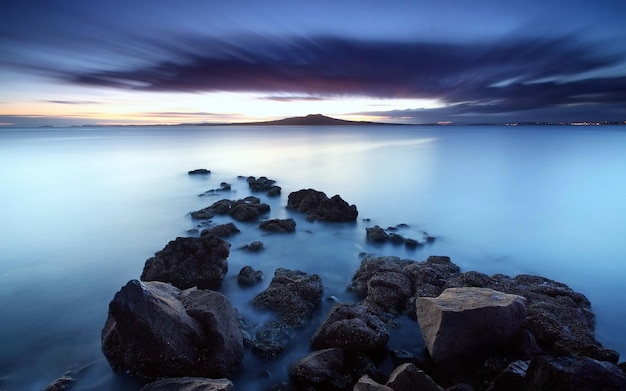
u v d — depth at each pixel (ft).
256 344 36.78
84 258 65.67
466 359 32.91
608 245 73.00
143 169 176.24
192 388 27.48
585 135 514.27
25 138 437.58
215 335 32.96
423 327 35.78
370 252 66.03
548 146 312.50
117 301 31.24
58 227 83.56
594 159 214.28
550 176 156.87
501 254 67.92
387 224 86.53
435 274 48.62
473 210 100.99
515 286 46.44
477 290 37.99
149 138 450.30
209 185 134.51
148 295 32.76
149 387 28.68
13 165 187.01
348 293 49.37
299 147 317.22
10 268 61.16
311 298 45.37
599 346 35.01
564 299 42.91
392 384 28.32
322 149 297.12
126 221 87.81
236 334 34.78
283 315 41.83
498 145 332.39
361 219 87.40
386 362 34.88
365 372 32.17
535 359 27.32
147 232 79.77
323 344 35.68
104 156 231.71
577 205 107.24
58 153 247.50
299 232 75.66
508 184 139.64
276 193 114.62
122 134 581.53
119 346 33.22
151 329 31.32
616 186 133.69
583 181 144.66
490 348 33.14
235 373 33.47
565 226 85.81
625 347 38.99
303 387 31.50
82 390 32.22
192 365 31.96
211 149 291.58
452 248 70.49
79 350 38.45
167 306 33.58
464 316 32.58
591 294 52.16
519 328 34.35
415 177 156.15
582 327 37.63
